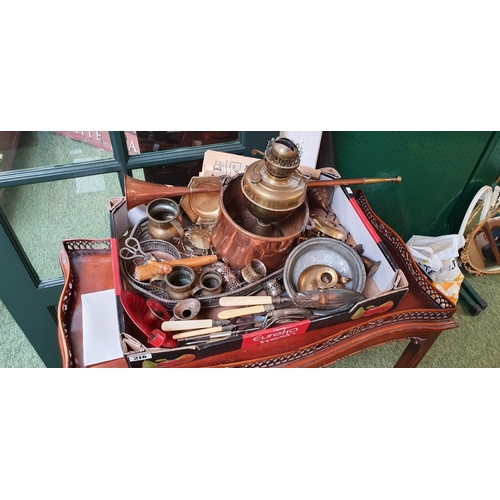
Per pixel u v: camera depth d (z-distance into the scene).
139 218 1.07
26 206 1.14
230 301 0.88
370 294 1.02
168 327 0.84
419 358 1.18
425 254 1.64
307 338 0.94
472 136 1.45
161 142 1.14
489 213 1.74
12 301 1.32
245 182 0.85
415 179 1.55
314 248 0.99
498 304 1.92
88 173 1.11
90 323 0.95
